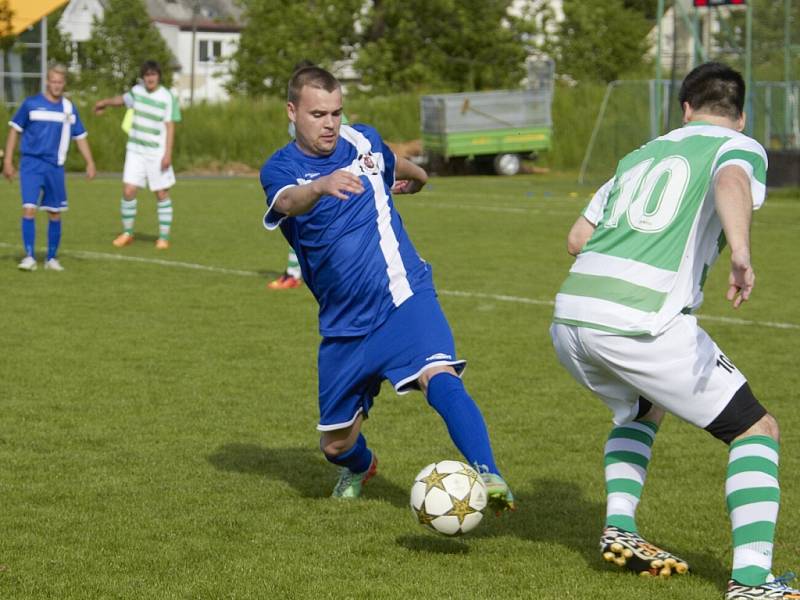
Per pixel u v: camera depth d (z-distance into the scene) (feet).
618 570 44.32
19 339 94.32
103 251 153.99
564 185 299.38
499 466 60.64
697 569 44.73
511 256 153.58
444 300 117.19
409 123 381.81
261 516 51.24
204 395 76.18
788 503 54.24
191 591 41.47
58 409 71.77
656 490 56.39
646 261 41.68
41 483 55.98
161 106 156.46
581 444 65.31
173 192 263.90
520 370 85.15
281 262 145.69
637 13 584.40
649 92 301.43
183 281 128.57
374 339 49.44
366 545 47.26
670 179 42.01
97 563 44.52
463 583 42.63
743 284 38.22
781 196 251.60
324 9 491.31
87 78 622.95
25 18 323.37
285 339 95.91
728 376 41.45
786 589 39.75
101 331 98.43
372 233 49.57
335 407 51.08
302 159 49.62
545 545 47.60
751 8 265.54
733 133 42.27
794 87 277.23
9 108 326.65
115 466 59.31
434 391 47.44
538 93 344.49
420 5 483.51
